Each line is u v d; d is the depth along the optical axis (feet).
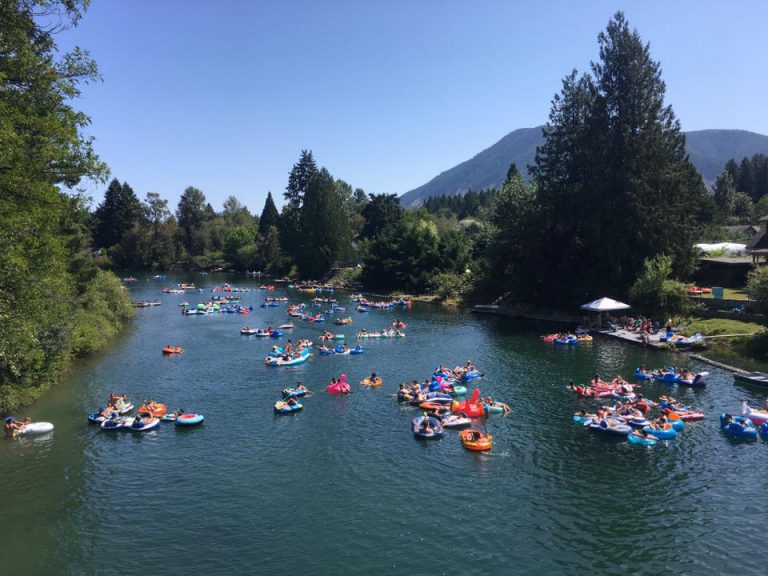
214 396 144.46
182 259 654.53
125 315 270.05
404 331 237.66
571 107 267.18
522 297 285.84
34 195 91.97
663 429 112.16
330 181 495.41
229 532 80.43
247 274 583.99
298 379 160.45
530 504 87.45
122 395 139.54
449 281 349.20
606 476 96.53
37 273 105.70
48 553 75.92
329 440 114.32
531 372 163.53
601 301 222.28
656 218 231.30
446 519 83.25
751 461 101.19
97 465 103.14
